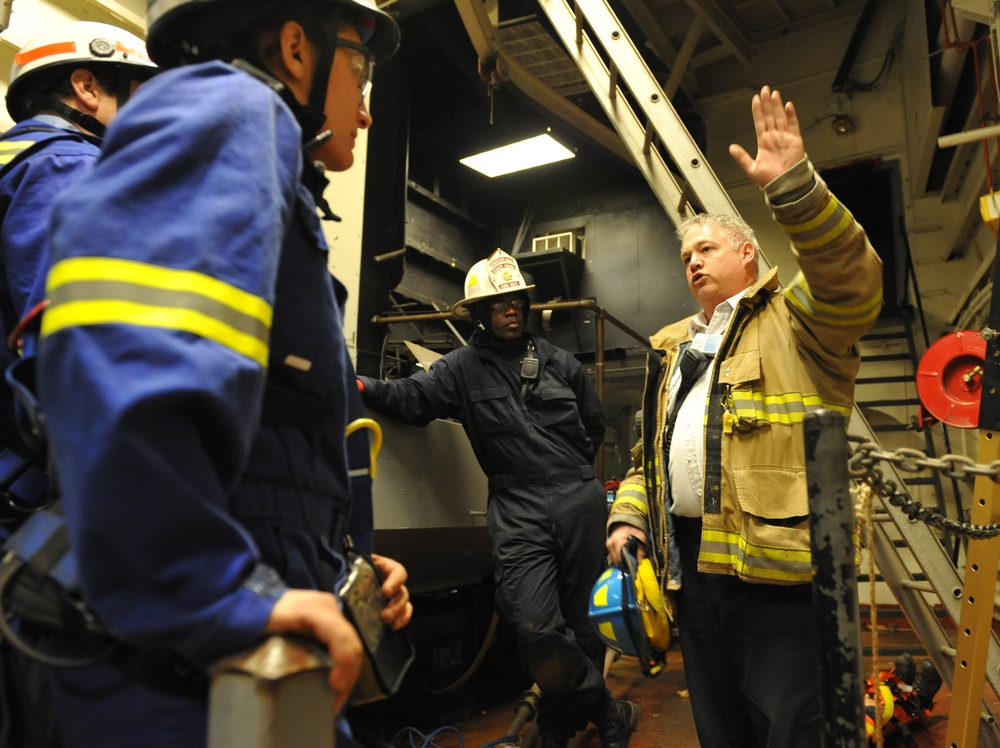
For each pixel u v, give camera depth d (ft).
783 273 26.30
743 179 27.45
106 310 1.88
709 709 5.99
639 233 27.22
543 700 8.42
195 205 2.09
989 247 19.13
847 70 25.89
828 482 3.14
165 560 1.79
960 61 18.29
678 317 25.99
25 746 2.34
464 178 27.07
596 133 23.73
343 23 3.20
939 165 23.94
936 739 9.49
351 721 10.04
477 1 17.57
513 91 22.00
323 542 2.62
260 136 2.33
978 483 6.53
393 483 8.86
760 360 5.72
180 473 1.83
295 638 1.93
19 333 2.48
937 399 12.48
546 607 8.45
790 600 5.30
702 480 5.88
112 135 2.23
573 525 8.96
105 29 5.15
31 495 3.31
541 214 28.89
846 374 5.64
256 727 1.81
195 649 1.84
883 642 16.22
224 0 2.92
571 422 9.37
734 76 28.17
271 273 2.18
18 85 5.06
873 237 26.27
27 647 2.06
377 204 14.78
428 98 25.53
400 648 2.93
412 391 9.03
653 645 6.15
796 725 5.14
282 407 2.53
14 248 3.54
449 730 10.38
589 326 26.86
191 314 1.93
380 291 14.53
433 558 10.37
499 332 9.62
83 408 1.80
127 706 2.14
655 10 25.05
